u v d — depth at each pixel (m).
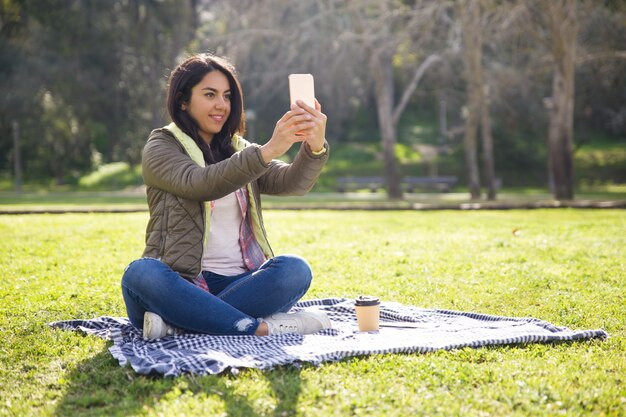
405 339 3.86
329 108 39.22
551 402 2.96
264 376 3.24
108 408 2.91
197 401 2.94
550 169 34.72
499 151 40.19
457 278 6.45
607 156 42.50
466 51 23.88
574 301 5.27
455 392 3.06
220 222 4.09
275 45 27.64
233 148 4.25
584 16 22.17
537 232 10.94
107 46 38.25
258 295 3.97
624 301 5.25
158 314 3.83
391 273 6.78
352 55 25.42
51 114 40.03
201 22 40.22
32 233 10.67
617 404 2.94
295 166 4.06
